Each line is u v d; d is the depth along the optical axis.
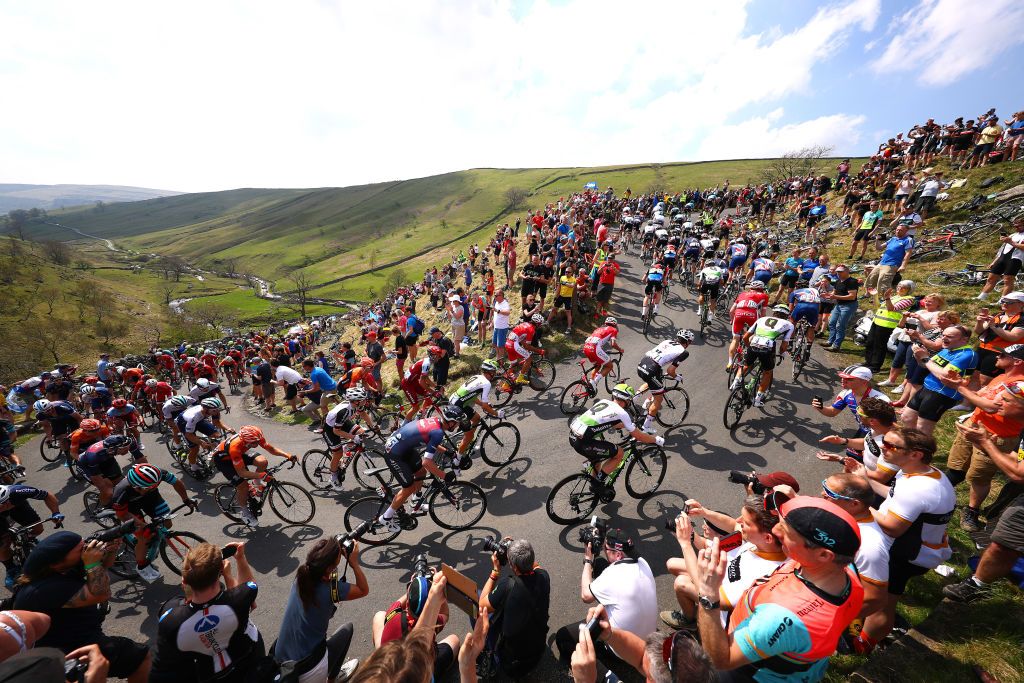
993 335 6.61
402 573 5.82
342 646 4.00
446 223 145.88
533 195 145.75
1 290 72.31
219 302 111.31
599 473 6.34
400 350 12.73
